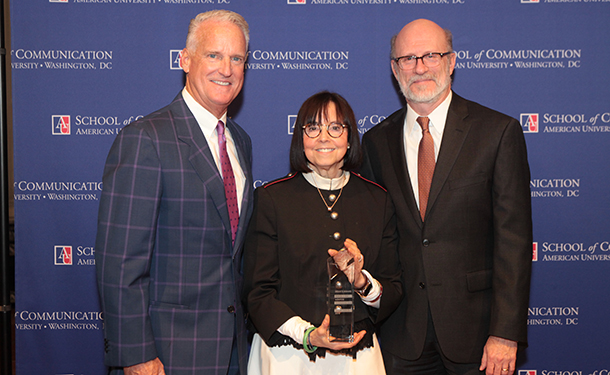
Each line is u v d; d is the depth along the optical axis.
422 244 1.69
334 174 1.68
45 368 2.43
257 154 2.43
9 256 2.44
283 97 2.41
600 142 2.39
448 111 1.77
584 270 2.42
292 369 1.51
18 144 2.37
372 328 1.61
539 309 2.44
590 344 2.43
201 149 1.56
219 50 1.59
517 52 2.38
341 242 1.57
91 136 2.39
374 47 2.39
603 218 2.40
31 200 2.39
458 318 1.66
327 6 2.38
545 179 2.41
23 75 2.36
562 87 2.38
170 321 1.53
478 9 2.37
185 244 1.53
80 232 2.41
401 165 1.78
